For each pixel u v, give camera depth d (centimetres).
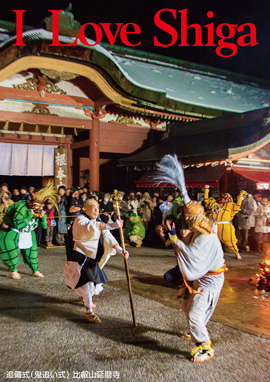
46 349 343
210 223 351
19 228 601
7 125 1277
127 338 370
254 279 647
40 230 1008
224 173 1188
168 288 568
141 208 1162
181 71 1888
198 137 1404
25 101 1280
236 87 2008
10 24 1355
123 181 1645
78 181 1516
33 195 616
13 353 334
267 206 1017
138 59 1759
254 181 1130
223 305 491
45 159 1418
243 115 1294
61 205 1023
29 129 1380
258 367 313
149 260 829
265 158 1189
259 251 1000
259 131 1145
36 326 401
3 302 488
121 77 1275
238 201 848
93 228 401
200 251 336
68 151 1466
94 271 414
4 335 376
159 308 469
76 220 418
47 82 1310
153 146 1511
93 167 1390
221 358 329
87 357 328
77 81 1345
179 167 373
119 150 1539
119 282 604
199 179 1163
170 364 316
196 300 338
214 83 1919
